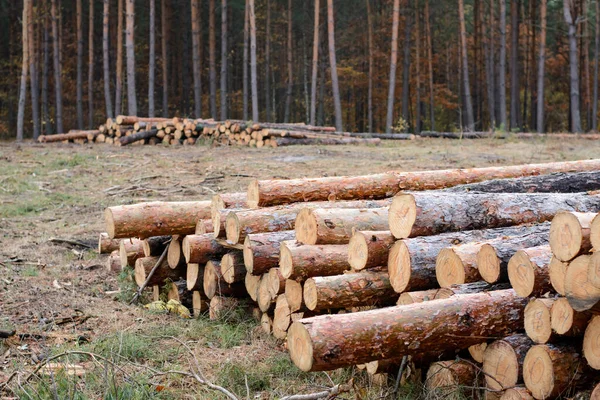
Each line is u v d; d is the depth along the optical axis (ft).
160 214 33.65
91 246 47.14
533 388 19.29
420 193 24.26
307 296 24.49
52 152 93.35
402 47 216.33
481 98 219.00
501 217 25.08
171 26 218.18
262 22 228.43
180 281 36.06
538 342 19.36
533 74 204.64
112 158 86.38
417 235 23.73
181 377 25.02
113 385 22.77
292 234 29.12
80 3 169.17
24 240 47.85
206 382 23.00
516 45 168.25
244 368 25.64
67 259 43.62
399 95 221.05
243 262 31.19
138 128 106.93
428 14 196.13
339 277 24.22
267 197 31.32
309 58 234.17
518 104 176.04
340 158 84.53
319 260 25.73
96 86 223.51
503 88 145.59
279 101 248.32
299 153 90.17
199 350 28.17
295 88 245.86
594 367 18.11
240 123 105.70
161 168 77.92
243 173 73.10
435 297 22.17
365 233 24.18
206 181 69.05
